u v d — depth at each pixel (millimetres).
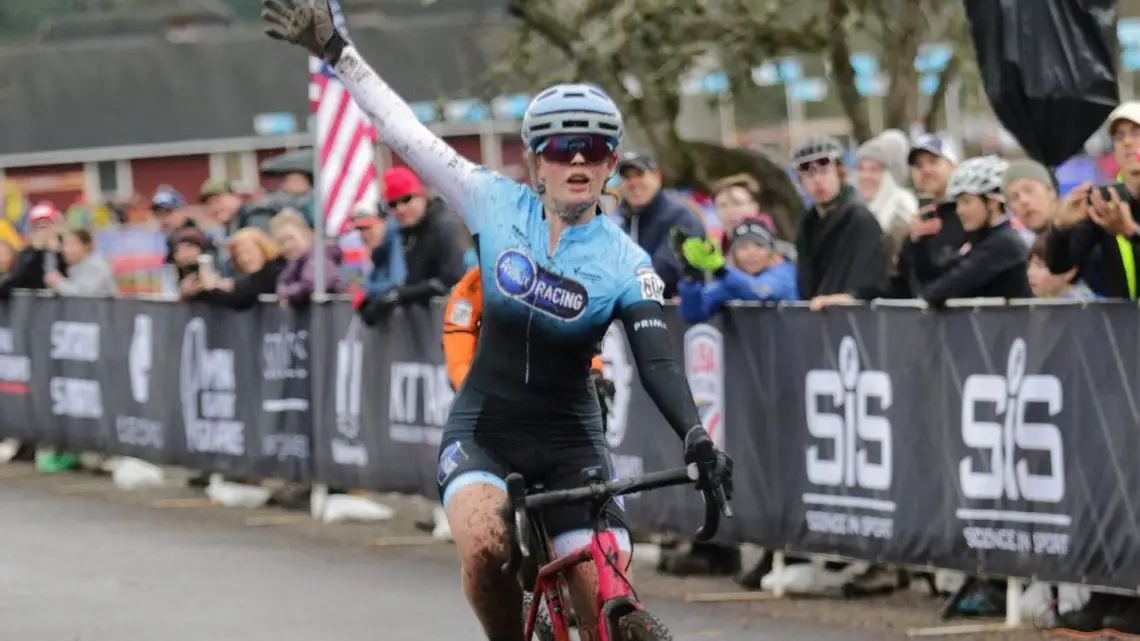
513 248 9766
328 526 20562
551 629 10727
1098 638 13500
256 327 22062
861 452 14992
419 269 19391
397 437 19906
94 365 25219
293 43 10508
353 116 22312
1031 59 16156
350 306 20562
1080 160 34406
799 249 16578
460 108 32750
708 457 8633
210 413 22938
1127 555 13086
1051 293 14898
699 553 17047
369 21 62750
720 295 16016
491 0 59250
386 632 14320
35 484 24766
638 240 17375
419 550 18734
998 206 14375
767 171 26422
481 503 9609
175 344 23484
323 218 22188
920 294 15508
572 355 9773
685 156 26484
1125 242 13984
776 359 15641
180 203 28375
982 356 13992
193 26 90500
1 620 14859
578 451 9930
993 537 14008
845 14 24781
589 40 25203
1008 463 13859
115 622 14758
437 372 19141
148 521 20984
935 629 14156
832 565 16031
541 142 9555
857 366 14961
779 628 14383
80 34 90562
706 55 27172
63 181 72000
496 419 9875
